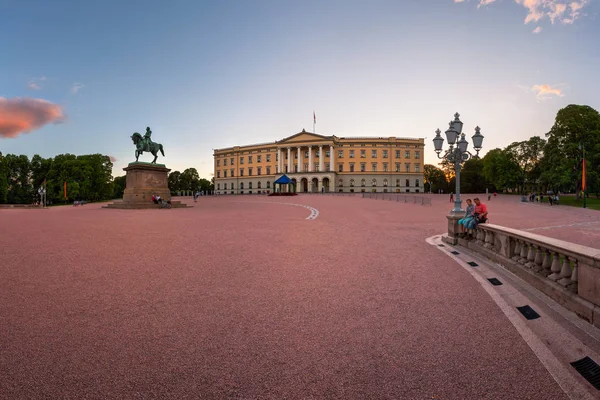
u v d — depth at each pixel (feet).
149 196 102.58
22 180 247.29
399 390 10.04
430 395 9.82
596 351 12.05
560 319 14.80
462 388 10.13
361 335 13.61
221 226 50.26
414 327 14.35
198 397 9.67
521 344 12.81
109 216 69.31
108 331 13.74
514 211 96.58
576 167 141.90
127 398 9.58
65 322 14.56
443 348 12.51
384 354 12.09
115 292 18.65
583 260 14.93
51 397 9.59
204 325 14.46
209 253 29.45
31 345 12.47
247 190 345.51
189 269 23.85
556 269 17.71
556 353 12.13
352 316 15.56
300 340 13.16
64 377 10.52
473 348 12.49
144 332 13.70
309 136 309.63
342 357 11.89
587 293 14.79
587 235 47.16
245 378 10.61
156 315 15.47
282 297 18.15
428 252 31.19
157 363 11.38
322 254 29.63
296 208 99.86
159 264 25.22
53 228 46.29
